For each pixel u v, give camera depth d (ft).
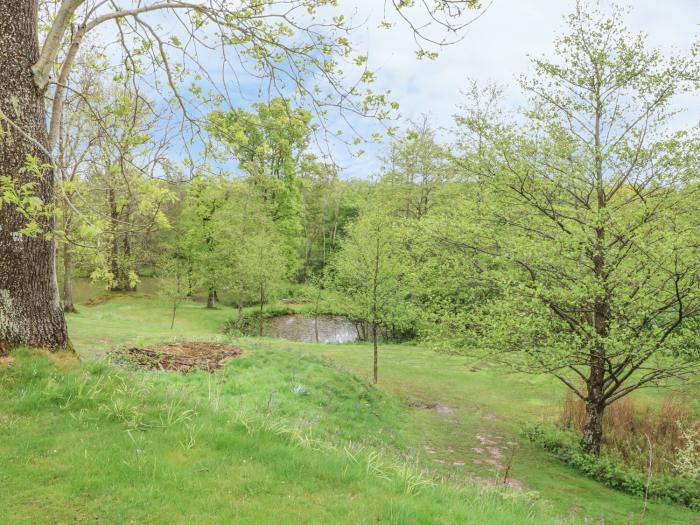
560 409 52.42
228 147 24.86
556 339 38.75
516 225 44.06
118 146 20.44
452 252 47.67
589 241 37.19
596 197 44.55
